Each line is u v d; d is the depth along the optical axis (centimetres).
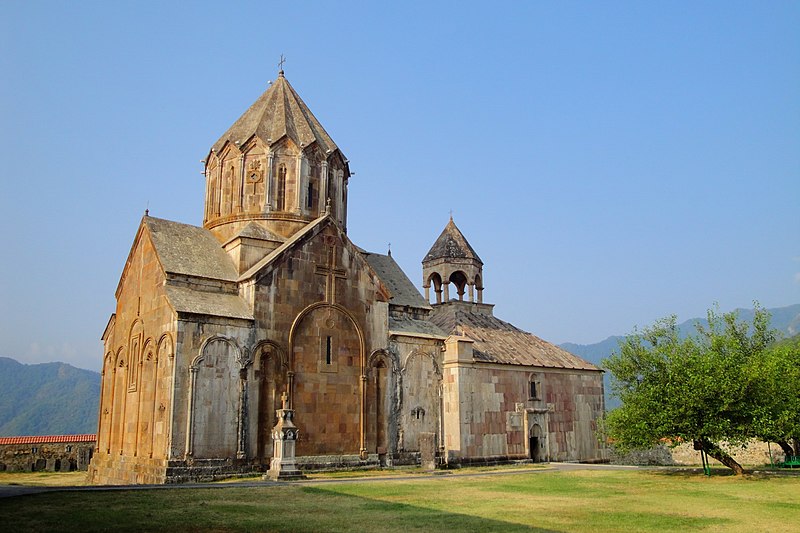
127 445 3244
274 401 3170
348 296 3550
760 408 2777
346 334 3503
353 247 3628
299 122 4025
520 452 4081
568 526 1614
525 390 4238
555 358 4603
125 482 3162
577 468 3647
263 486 2473
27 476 4003
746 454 4606
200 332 2992
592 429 4628
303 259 3409
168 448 2817
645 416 2909
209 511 1792
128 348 3428
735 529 1602
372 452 3469
